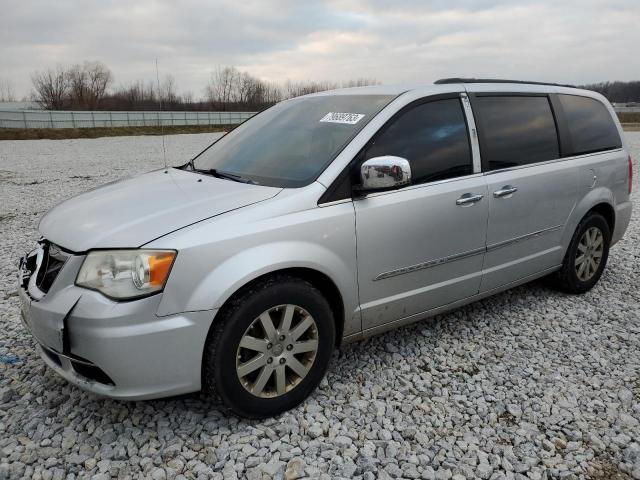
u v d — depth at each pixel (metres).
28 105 75.44
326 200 2.83
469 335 3.83
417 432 2.71
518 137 3.85
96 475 2.37
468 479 2.40
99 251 2.43
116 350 2.33
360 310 3.03
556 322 4.07
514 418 2.86
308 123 3.45
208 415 2.80
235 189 2.89
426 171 3.25
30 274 2.80
